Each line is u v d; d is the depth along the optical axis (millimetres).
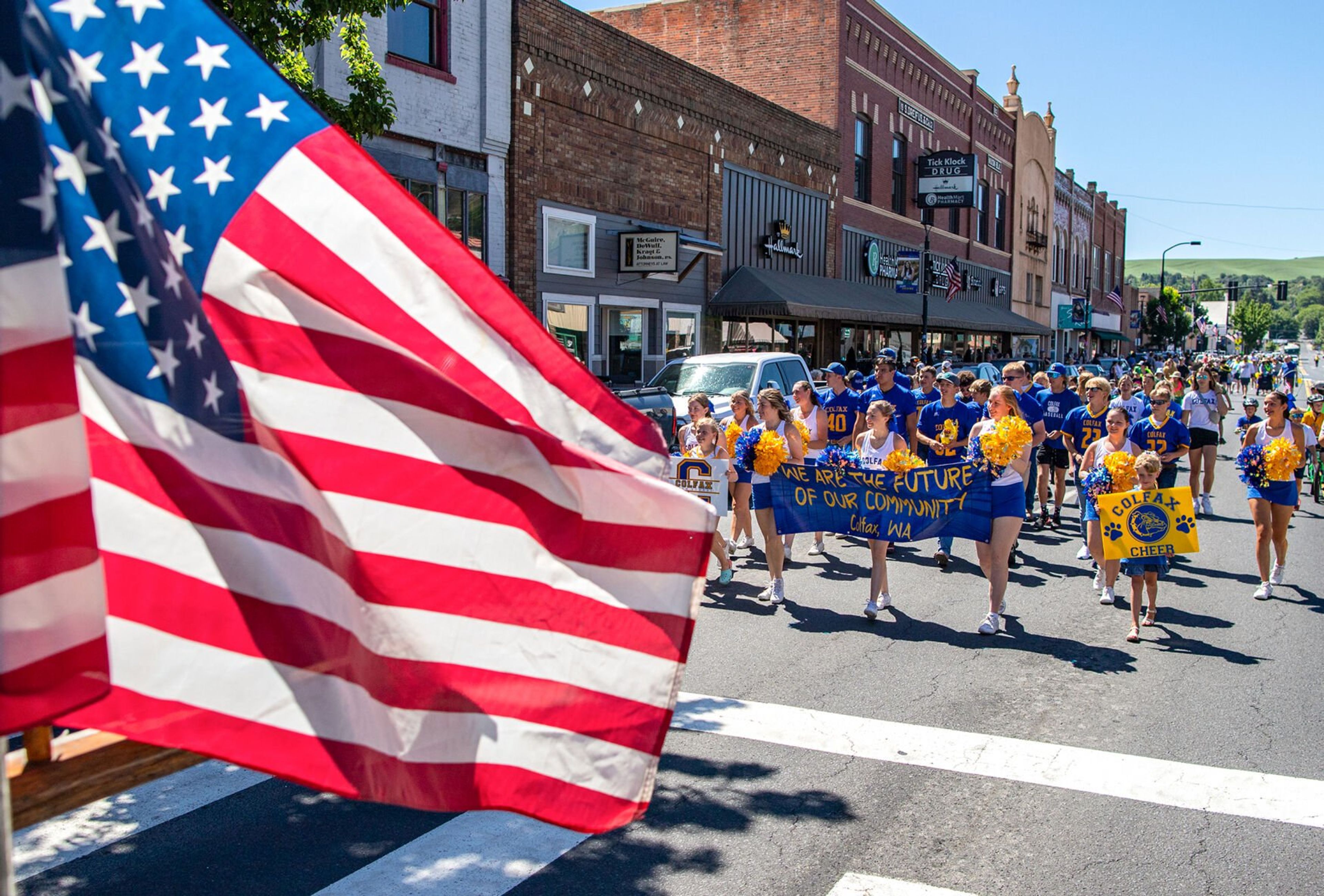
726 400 14609
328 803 5266
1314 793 5406
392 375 2568
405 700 2547
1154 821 5090
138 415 2295
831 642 8125
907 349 35625
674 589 2729
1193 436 14930
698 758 5832
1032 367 28109
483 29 16438
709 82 22797
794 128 27031
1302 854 4762
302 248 2535
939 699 6836
